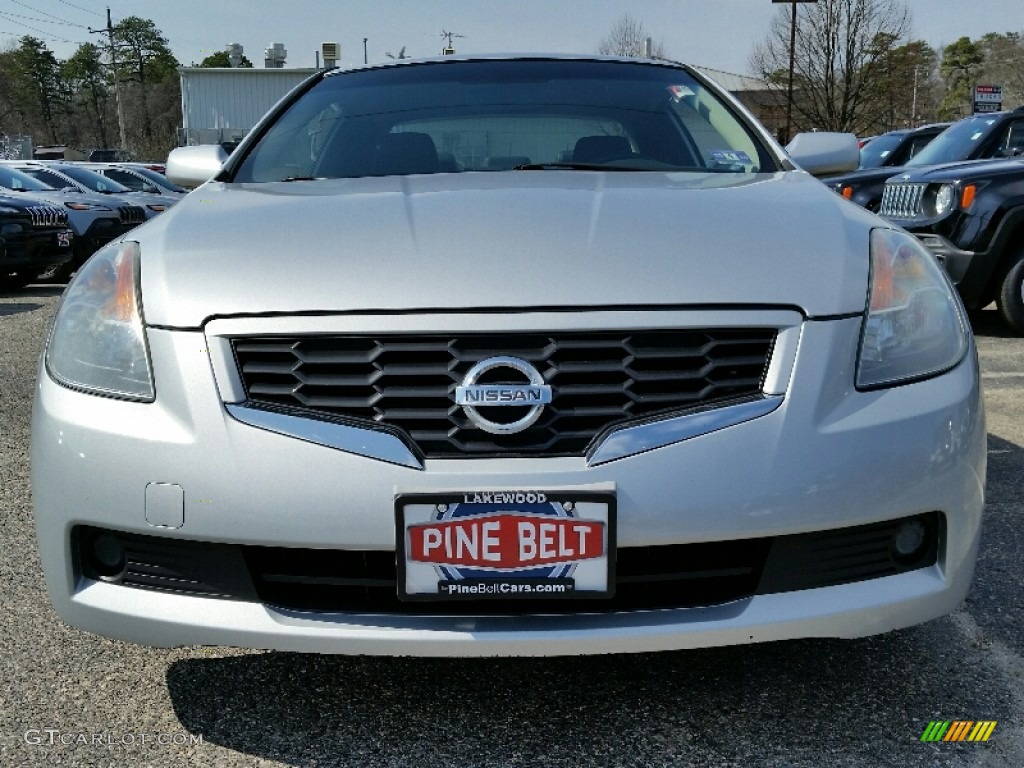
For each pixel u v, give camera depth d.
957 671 2.02
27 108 86.00
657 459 1.55
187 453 1.60
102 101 81.69
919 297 1.77
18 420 4.30
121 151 51.00
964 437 1.70
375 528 1.55
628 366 1.59
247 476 1.57
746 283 1.65
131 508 1.63
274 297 1.64
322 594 1.65
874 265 1.76
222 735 1.83
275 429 1.58
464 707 1.91
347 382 1.60
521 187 2.06
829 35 27.27
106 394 1.68
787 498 1.57
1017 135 8.10
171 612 1.65
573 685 1.99
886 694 1.93
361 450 1.56
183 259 1.76
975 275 6.06
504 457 1.55
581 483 1.53
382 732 1.83
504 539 1.54
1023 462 3.47
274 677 2.05
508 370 1.58
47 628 2.27
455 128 2.64
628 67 2.97
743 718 1.86
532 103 2.75
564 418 1.58
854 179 8.59
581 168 2.46
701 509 1.55
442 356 1.59
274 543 1.58
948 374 1.73
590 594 1.55
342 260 1.69
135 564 1.69
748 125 2.68
